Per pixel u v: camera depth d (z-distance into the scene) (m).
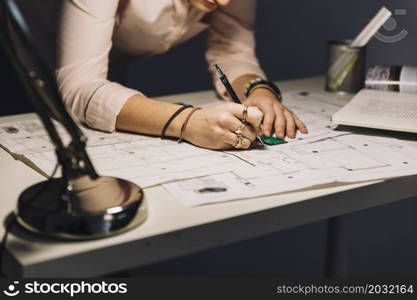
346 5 1.74
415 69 1.48
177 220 0.84
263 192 0.93
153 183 0.95
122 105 1.21
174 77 2.17
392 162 1.07
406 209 1.77
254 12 1.61
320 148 1.13
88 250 0.77
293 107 1.43
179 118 1.16
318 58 1.85
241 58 1.56
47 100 0.80
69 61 1.26
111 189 0.85
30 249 0.77
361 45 1.55
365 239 1.88
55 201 0.82
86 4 1.24
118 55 1.66
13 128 1.24
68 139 1.17
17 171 1.02
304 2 1.85
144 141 1.16
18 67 0.78
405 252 1.81
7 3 0.79
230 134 1.09
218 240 0.86
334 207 0.95
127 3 1.41
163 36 1.51
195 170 1.01
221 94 1.49
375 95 1.43
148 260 0.81
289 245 1.97
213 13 1.60
